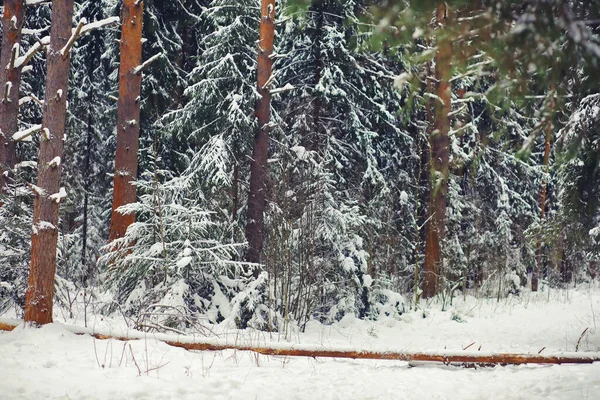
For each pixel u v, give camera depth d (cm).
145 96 1583
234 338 920
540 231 1161
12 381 583
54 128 873
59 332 805
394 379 668
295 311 1253
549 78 294
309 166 1352
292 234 1233
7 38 1160
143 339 805
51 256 852
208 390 596
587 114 594
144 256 1091
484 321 1465
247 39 1466
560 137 494
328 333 1249
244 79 1429
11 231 1006
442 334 1311
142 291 1100
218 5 1454
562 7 267
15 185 1086
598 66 275
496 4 277
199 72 1493
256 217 1312
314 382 645
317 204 1291
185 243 1102
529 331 1324
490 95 314
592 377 631
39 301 835
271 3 1345
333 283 1389
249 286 1166
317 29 1534
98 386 586
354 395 597
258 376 664
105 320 1004
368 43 287
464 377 684
